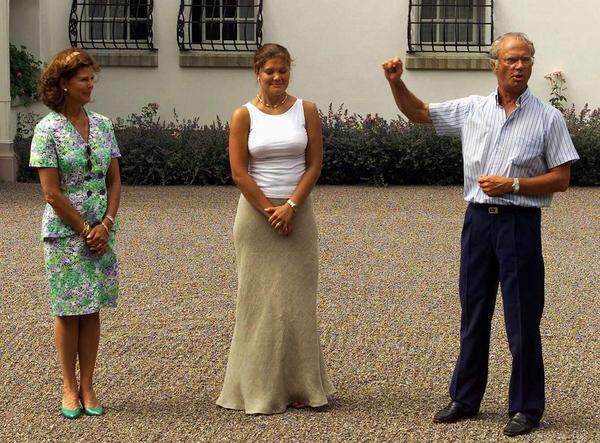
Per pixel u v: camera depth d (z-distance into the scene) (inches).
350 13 649.6
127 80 657.6
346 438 208.5
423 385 243.3
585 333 288.5
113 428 214.5
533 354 209.5
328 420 219.1
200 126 657.6
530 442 205.9
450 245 414.0
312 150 227.3
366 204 517.0
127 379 247.0
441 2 649.0
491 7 643.5
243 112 225.0
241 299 225.9
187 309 312.3
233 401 226.2
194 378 248.2
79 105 219.6
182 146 594.9
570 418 221.0
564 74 648.4
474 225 211.3
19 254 390.0
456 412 217.5
